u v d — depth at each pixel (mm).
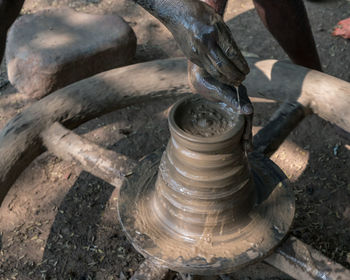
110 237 3002
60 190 3309
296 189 3229
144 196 1989
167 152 1770
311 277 1766
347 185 3230
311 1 5449
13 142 2318
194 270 1714
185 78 2705
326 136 3617
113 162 2205
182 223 1787
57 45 4012
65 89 2625
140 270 1879
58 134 2396
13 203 3223
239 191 1741
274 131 2393
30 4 5559
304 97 2537
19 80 4000
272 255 1842
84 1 5605
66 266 2846
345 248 2846
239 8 5461
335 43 4715
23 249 2938
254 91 2668
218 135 1557
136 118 3941
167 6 1443
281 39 2992
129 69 2746
